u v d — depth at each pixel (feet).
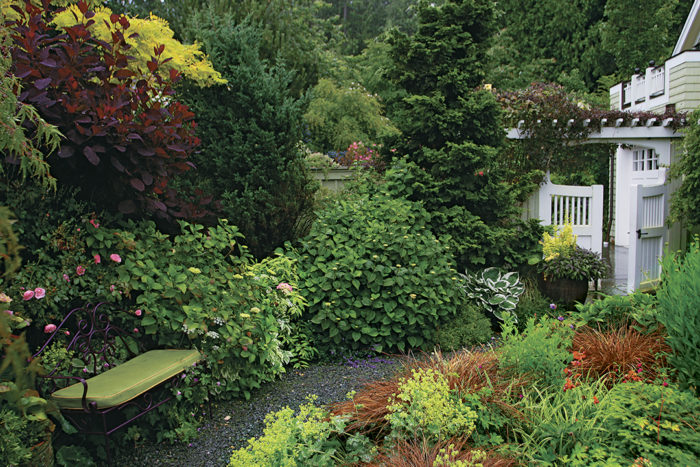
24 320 8.14
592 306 12.94
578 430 7.69
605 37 58.59
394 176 19.89
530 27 66.85
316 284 15.37
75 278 9.42
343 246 16.19
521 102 24.95
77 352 9.29
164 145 11.66
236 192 16.96
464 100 20.26
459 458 7.35
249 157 17.30
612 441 7.51
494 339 16.33
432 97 20.58
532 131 24.89
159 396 9.60
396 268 15.67
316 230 17.04
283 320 13.98
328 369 13.65
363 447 8.07
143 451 9.14
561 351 10.47
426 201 19.95
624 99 40.42
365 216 17.85
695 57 29.14
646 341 11.10
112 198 11.28
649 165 36.63
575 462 6.90
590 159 51.29
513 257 20.62
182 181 16.55
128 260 10.33
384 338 15.07
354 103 40.75
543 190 24.66
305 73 35.01
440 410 8.12
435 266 16.37
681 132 26.12
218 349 10.98
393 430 8.13
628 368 10.31
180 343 10.78
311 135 40.04
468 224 19.42
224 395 11.25
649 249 24.56
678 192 24.58
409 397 8.64
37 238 9.28
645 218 24.14
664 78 31.86
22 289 8.46
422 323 14.98
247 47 17.92
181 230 13.05
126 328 10.44
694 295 9.38
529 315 18.67
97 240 10.15
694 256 10.11
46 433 7.29
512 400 9.20
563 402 8.75
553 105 24.77
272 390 12.03
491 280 18.94
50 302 8.84
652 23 56.80
